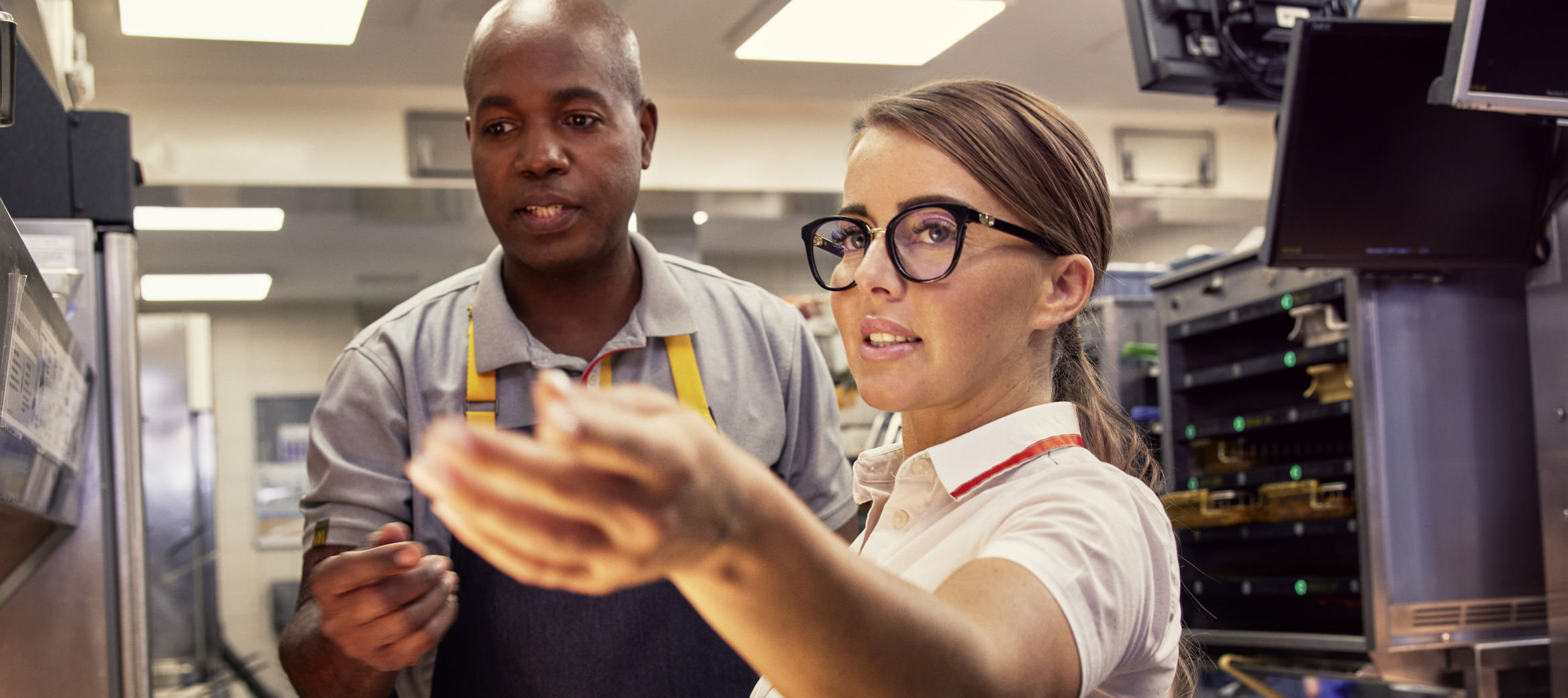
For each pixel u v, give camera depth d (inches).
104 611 79.0
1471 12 76.0
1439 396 113.9
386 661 36.5
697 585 18.4
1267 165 280.8
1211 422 140.9
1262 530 130.8
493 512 15.0
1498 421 115.0
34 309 52.4
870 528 39.5
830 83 243.6
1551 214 102.7
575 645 60.2
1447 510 112.9
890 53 223.5
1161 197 273.9
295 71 221.0
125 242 83.1
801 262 356.8
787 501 18.5
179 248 297.9
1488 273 116.0
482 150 58.3
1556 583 101.6
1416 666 112.5
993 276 32.4
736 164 255.8
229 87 228.4
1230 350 148.9
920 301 32.5
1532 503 115.0
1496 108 78.9
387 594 34.9
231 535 385.1
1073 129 35.2
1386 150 98.7
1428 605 111.0
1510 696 112.0
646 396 17.2
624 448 15.2
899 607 20.2
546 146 56.5
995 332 32.8
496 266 64.2
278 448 391.5
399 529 34.0
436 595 36.7
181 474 235.9
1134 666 30.0
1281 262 101.4
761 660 19.7
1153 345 170.7
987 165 32.5
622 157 59.0
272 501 388.8
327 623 35.6
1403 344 113.5
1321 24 93.5
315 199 242.2
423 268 336.8
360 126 234.8
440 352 62.4
